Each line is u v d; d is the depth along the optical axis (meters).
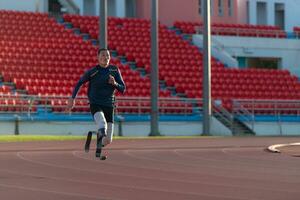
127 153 22.69
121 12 60.59
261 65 58.38
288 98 50.47
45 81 43.44
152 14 38.88
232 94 48.88
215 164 18.91
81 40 50.69
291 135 43.62
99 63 16.34
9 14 51.84
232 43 56.25
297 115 47.94
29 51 47.22
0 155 21.19
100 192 12.65
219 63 52.94
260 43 57.28
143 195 12.27
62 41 49.91
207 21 40.19
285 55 58.28
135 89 45.16
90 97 16.31
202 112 42.69
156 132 39.16
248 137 37.56
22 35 49.47
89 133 17.39
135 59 50.03
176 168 17.59
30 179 14.66
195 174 16.06
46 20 52.50
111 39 52.31
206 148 26.02
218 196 12.19
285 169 17.53
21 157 20.45
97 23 54.19
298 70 57.59
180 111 44.22
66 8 59.34
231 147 26.86
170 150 24.55
